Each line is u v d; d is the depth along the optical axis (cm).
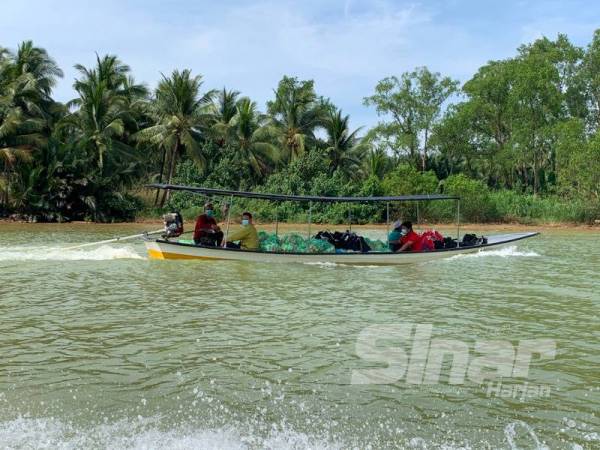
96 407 522
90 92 4116
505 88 5328
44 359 650
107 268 1384
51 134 4194
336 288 1123
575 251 1912
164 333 759
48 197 3797
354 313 884
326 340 729
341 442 461
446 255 1658
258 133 4628
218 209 3978
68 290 1077
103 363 637
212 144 4534
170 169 4403
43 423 489
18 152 3666
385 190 4025
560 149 4159
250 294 1049
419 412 517
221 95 4875
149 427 483
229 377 597
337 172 4362
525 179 5691
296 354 672
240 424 491
